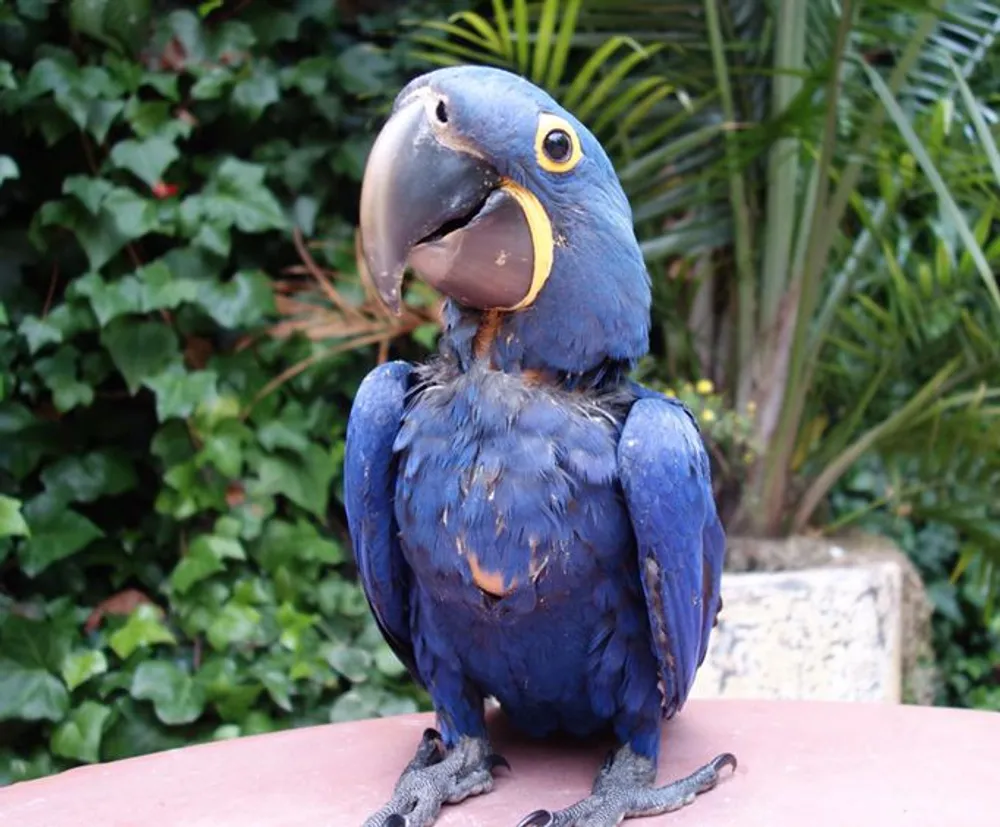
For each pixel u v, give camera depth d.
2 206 1.45
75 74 1.40
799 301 1.52
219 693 1.40
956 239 1.61
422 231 0.80
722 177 1.51
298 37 1.60
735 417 1.55
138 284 1.43
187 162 1.52
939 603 2.17
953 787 0.88
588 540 0.82
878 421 1.76
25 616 1.37
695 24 1.47
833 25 1.39
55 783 0.92
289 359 1.53
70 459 1.44
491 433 0.81
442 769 0.87
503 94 0.80
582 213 0.81
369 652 1.49
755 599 1.35
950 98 1.40
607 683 0.86
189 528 1.49
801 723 0.99
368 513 0.87
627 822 0.84
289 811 0.86
